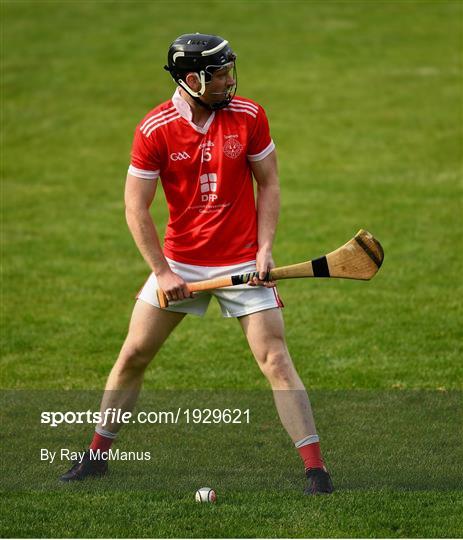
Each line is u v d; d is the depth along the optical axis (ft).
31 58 251.80
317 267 61.62
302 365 89.61
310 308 106.73
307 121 202.28
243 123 61.26
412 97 217.36
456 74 234.38
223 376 87.30
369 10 299.79
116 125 203.21
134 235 61.98
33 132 198.39
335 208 149.07
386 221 141.28
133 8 303.07
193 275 63.00
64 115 209.36
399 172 168.76
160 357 92.53
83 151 186.80
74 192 161.89
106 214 149.79
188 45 59.11
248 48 260.01
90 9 301.84
